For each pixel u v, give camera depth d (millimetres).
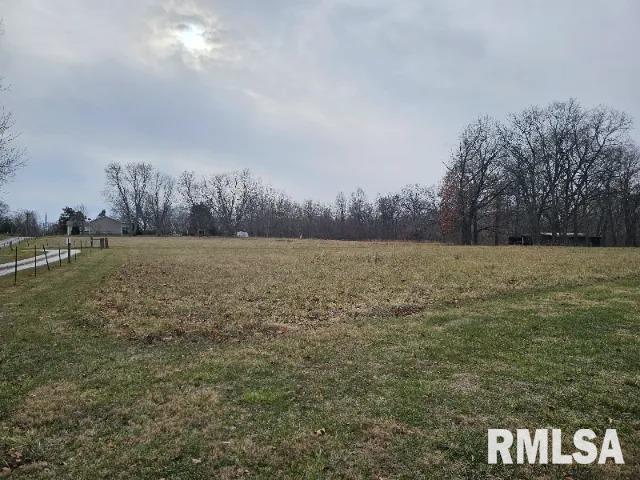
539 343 9070
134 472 4762
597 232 69875
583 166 58188
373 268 22812
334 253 34000
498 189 60656
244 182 112375
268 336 9969
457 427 5652
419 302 13758
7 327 10727
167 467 4840
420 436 5441
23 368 7898
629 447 5219
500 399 6445
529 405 6246
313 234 93812
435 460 4953
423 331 10125
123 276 20297
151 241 62625
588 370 7543
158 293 15594
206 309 12828
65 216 108000
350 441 5336
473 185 60969
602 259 25734
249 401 6438
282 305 13477
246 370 7719
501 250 36094
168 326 10797
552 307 12414
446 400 6422
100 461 4953
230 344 9359
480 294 14812
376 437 5418
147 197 111312
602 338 9328
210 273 21344
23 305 13359
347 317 11852
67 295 15117
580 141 58312
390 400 6434
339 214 94688
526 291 15227
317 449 5164
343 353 8609
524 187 61156
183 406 6277
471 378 7250
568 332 9805
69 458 5027
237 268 23531
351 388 6891
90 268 23750
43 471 4781
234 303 13750
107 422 5852
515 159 60969
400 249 39000
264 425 5734
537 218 61656
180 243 56188
